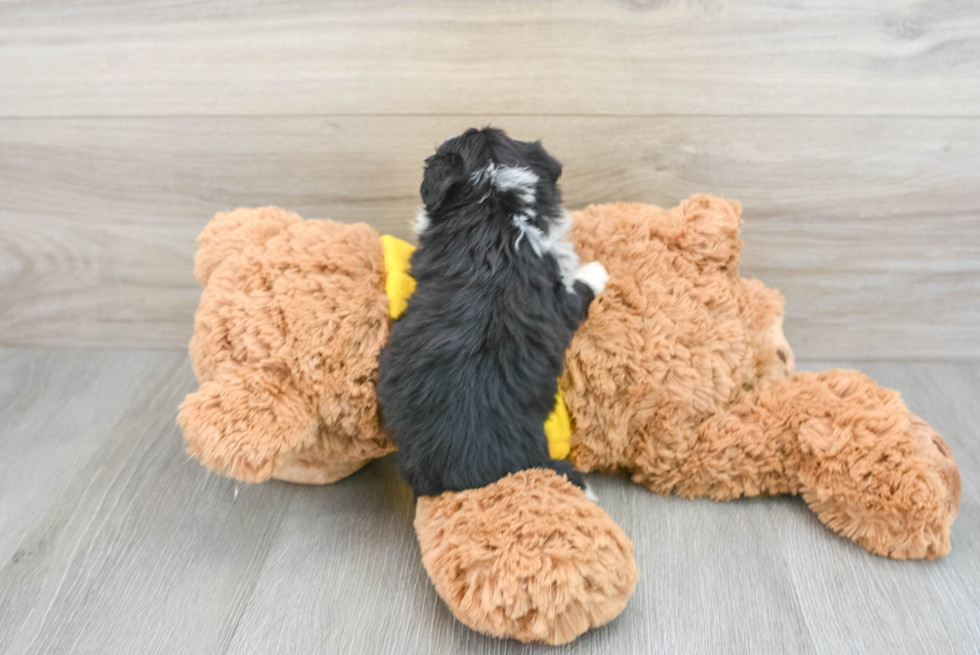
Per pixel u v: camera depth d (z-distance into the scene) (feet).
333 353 3.46
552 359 3.39
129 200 5.05
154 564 3.63
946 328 5.24
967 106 4.51
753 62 4.45
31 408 4.90
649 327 3.78
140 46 4.55
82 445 4.53
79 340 5.61
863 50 4.39
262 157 4.86
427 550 3.23
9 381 5.20
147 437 4.62
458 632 3.23
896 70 4.43
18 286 5.39
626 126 4.68
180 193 5.01
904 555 3.56
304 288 3.54
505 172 3.43
